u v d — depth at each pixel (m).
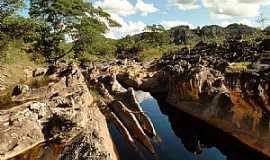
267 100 27.69
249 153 29.05
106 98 33.47
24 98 26.64
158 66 75.38
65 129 19.69
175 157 27.78
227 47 101.06
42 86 30.81
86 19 53.06
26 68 42.59
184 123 38.53
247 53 80.19
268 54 71.50
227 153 30.19
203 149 30.91
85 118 21.44
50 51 51.06
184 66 52.31
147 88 58.91
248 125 30.47
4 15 37.44
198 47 122.12
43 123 20.11
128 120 29.34
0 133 17.80
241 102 31.44
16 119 18.91
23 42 45.66
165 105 48.00
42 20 48.84
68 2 49.97
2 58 39.78
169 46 157.12
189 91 42.66
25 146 18.48
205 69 43.16
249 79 30.61
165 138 32.47
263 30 141.00
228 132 32.69
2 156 17.38
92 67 54.16
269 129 27.89
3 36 38.31
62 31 50.81
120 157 24.19
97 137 19.33
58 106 22.03
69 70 36.12
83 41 53.59
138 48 131.75
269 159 26.58
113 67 68.19
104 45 64.62
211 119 36.25
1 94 28.12
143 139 28.09
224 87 38.19
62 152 18.09
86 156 17.27
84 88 29.81
